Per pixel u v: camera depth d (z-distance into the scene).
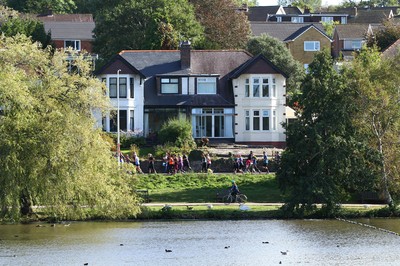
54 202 140.88
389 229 146.62
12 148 137.00
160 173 188.25
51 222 150.88
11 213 138.25
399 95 164.38
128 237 139.12
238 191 169.88
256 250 130.38
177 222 153.12
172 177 181.88
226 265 121.50
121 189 147.50
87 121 144.88
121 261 123.38
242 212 155.88
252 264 122.06
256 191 176.75
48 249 130.12
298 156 156.38
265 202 170.12
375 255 127.56
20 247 131.38
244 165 191.38
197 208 158.38
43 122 140.75
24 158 138.50
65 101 144.12
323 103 158.38
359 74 162.50
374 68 168.38
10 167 137.12
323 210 157.50
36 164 138.62
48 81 142.88
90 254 127.19
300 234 142.00
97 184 143.12
